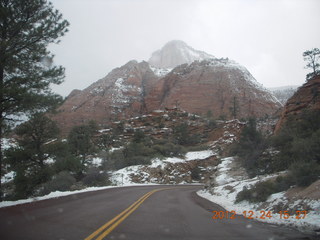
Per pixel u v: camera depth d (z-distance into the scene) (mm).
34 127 25094
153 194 20281
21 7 16844
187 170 55031
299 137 22094
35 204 11344
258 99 155875
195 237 5953
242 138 33688
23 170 24438
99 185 35750
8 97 15930
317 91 33000
